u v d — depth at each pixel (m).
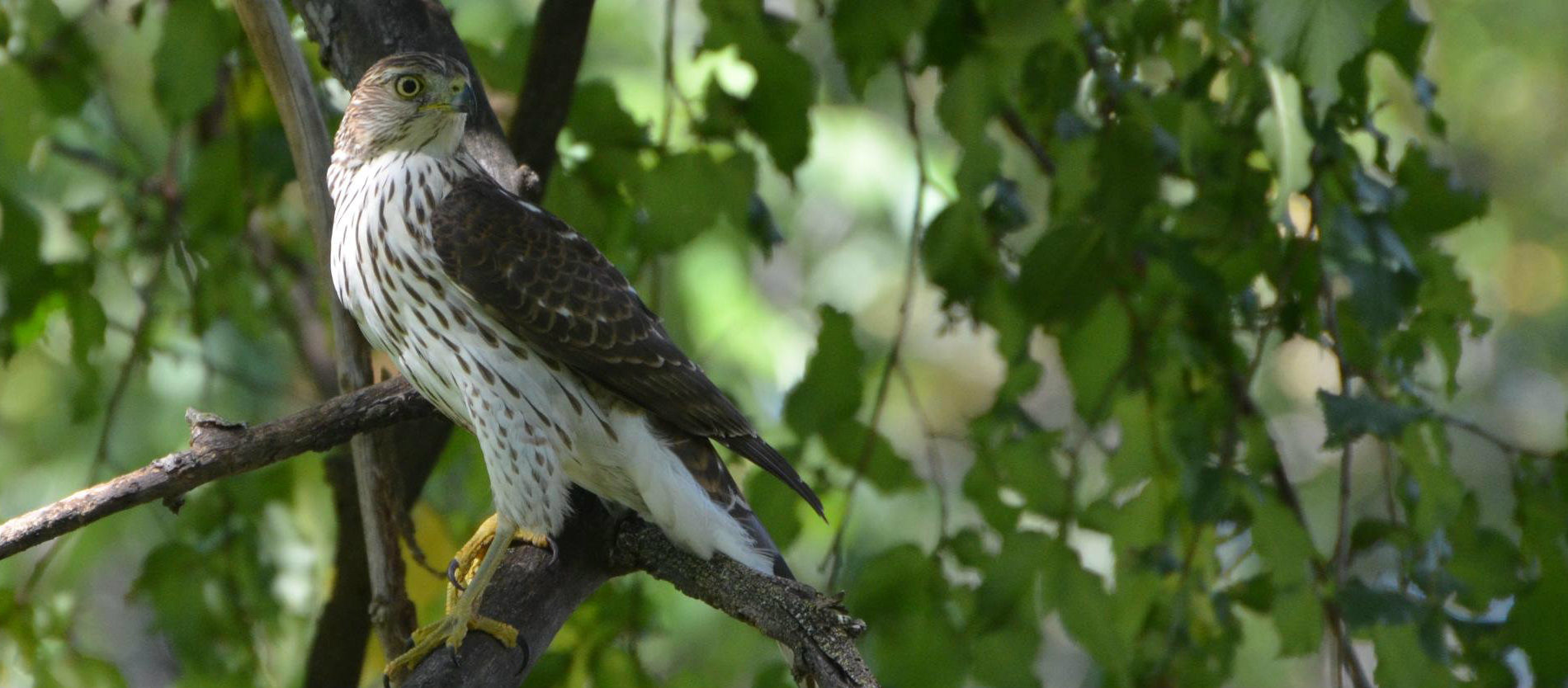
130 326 12.46
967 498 8.30
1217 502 7.60
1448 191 7.75
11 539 5.63
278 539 10.08
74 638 8.92
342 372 7.37
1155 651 8.41
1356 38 6.21
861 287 17.83
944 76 7.95
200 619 8.91
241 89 8.90
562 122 8.12
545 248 7.07
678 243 8.23
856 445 8.22
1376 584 7.39
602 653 8.54
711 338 13.50
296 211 11.63
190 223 8.94
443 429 8.42
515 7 14.72
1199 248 8.15
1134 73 8.09
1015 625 7.73
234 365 13.28
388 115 7.21
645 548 6.66
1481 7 21.94
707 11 8.17
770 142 8.27
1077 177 7.94
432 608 8.85
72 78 8.73
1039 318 7.84
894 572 7.96
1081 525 8.28
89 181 11.30
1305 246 7.59
